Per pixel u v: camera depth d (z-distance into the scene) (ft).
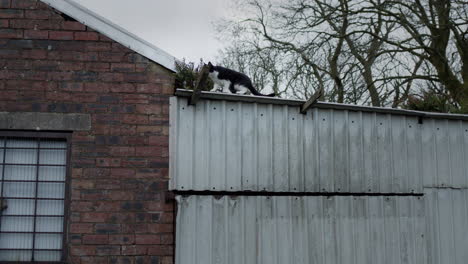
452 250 21.13
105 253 17.11
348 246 19.58
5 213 17.13
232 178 18.37
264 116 19.16
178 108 18.29
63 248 16.93
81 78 17.99
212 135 18.42
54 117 17.57
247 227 18.33
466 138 22.33
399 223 20.52
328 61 42.91
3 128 17.22
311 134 19.75
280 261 18.54
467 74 42.24
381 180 20.52
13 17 18.02
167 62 18.51
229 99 18.70
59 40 18.11
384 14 40.01
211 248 17.79
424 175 21.27
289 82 44.16
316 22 41.88
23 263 16.69
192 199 17.88
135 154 17.83
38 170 17.46
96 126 17.79
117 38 18.37
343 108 20.25
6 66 17.69
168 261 17.46
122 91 18.15
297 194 19.21
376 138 20.72
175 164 17.89
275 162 19.03
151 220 17.56
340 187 19.83
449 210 21.43
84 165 17.49
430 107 37.91
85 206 17.25
